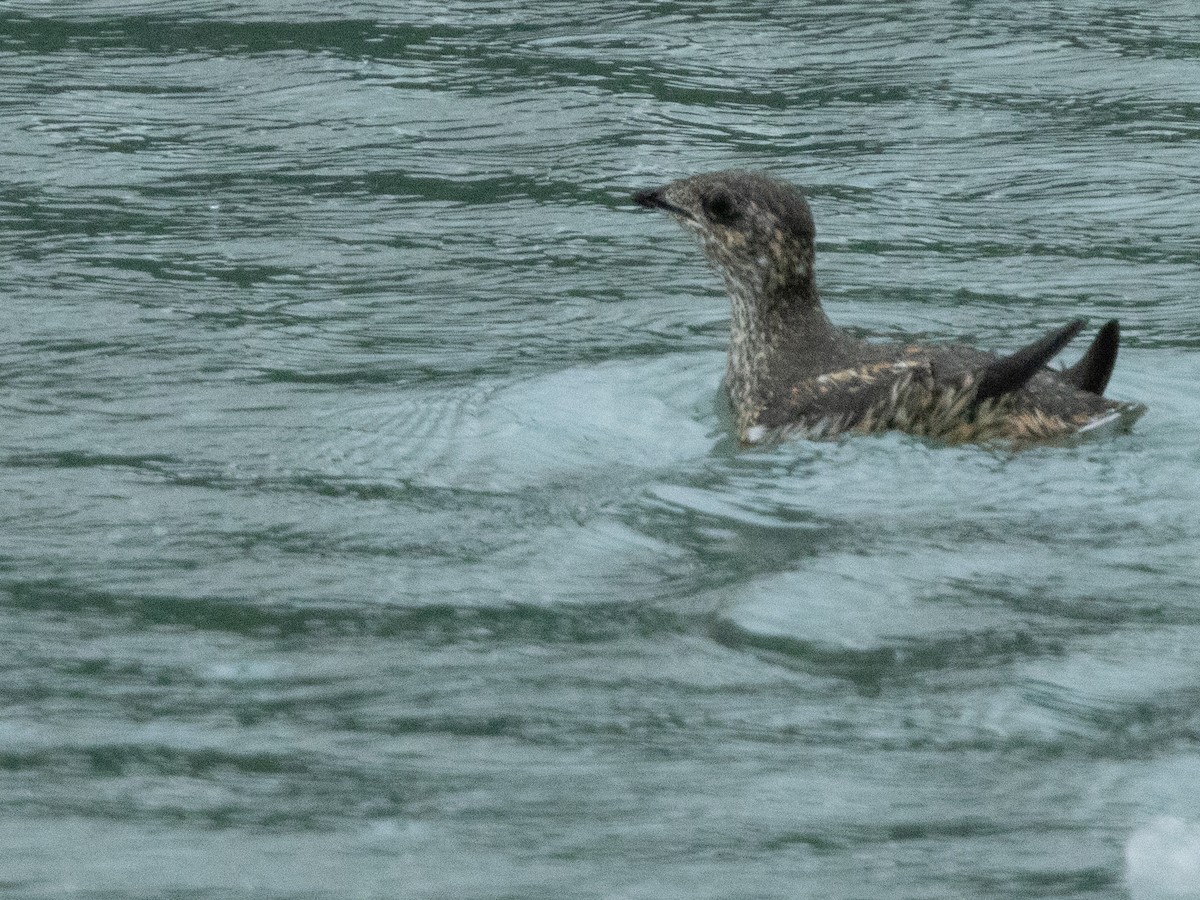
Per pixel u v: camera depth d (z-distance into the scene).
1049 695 8.84
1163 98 21.62
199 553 10.66
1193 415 12.88
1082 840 7.57
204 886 7.24
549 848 7.54
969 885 7.25
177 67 22.67
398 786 8.02
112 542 10.81
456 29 24.25
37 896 7.16
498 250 17.36
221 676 9.09
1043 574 10.34
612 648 9.42
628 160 19.77
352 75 22.38
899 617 9.77
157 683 9.00
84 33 24.03
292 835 7.62
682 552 10.73
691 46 23.64
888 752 8.33
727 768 8.19
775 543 10.83
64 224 17.83
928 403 12.24
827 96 21.81
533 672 9.14
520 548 10.78
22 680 9.02
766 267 13.26
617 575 10.40
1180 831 7.62
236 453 12.39
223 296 16.02
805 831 7.66
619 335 15.21
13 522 11.12
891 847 7.54
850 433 12.48
